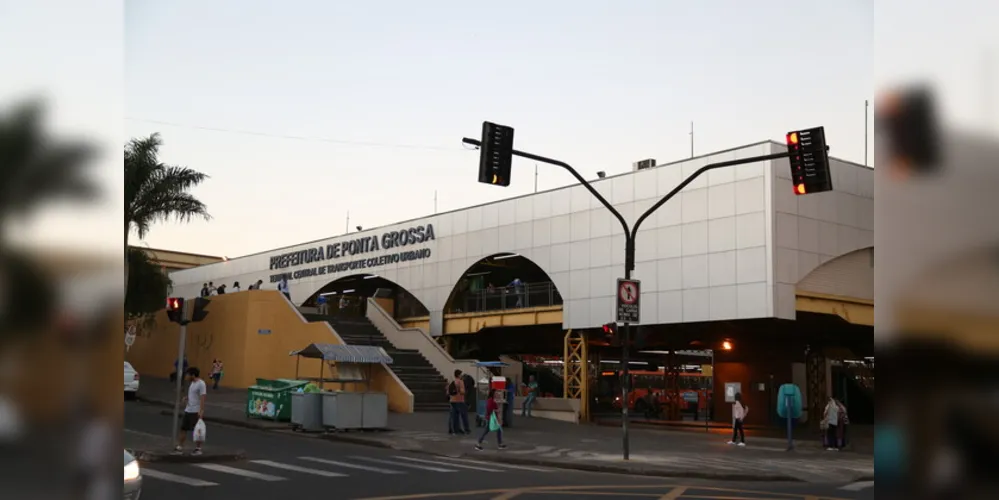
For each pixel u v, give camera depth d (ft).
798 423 125.08
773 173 99.40
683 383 172.76
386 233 155.74
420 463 56.34
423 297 145.38
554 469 57.16
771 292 97.14
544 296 126.21
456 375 82.12
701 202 105.70
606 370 168.45
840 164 107.04
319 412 80.23
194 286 214.90
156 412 91.04
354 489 40.86
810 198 102.94
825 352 142.10
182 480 42.52
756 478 53.47
